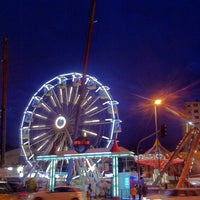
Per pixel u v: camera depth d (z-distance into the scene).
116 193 41.72
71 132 54.34
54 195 29.97
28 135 56.25
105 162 49.38
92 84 54.81
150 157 53.69
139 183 40.09
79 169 49.16
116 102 54.12
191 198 23.50
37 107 57.12
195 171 62.53
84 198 37.97
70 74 57.41
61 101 55.84
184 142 51.25
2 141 37.19
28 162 54.84
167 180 58.25
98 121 53.81
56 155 46.38
